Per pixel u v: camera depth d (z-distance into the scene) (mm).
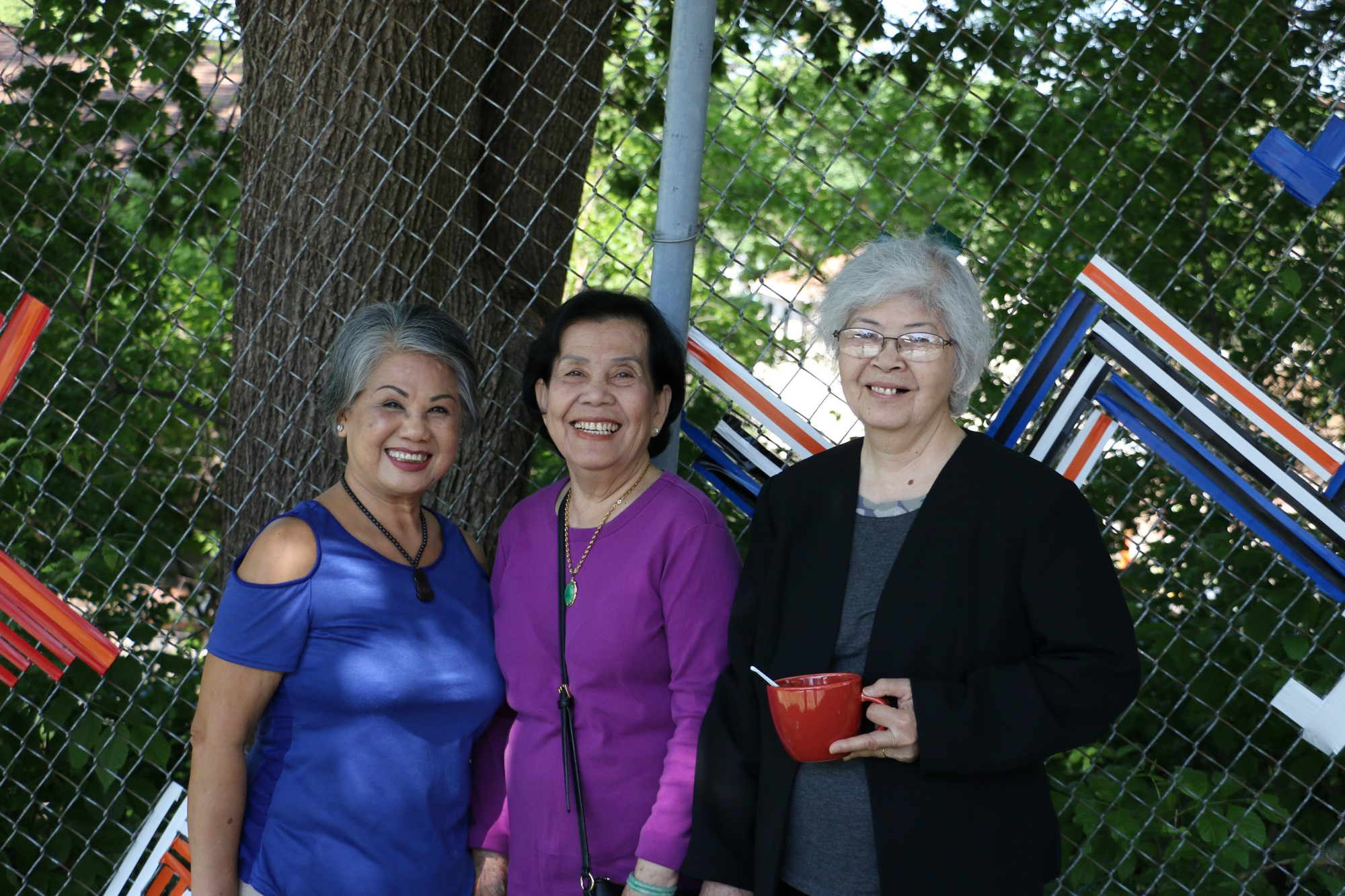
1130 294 2637
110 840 3336
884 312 1988
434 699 2217
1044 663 1847
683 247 2570
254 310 3213
